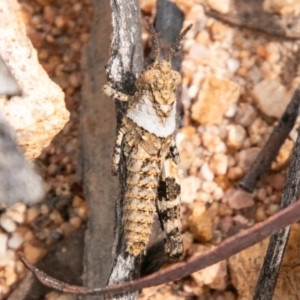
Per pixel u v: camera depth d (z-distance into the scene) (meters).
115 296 0.19
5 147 0.20
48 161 0.22
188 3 0.23
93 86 0.22
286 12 0.22
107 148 0.21
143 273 0.20
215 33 0.23
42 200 0.21
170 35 0.21
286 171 0.21
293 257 0.20
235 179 0.22
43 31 0.23
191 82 0.22
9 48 0.19
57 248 0.21
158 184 0.20
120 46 0.19
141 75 0.19
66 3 0.23
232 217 0.21
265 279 0.19
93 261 0.21
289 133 0.21
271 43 0.22
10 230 0.21
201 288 0.21
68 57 0.23
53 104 0.20
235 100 0.22
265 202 0.21
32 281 0.21
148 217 0.19
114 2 0.19
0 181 0.21
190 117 0.22
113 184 0.21
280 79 0.22
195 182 0.22
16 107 0.19
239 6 0.22
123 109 0.20
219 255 0.17
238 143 0.22
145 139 0.19
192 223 0.21
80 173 0.22
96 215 0.21
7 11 0.19
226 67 0.22
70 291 0.18
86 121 0.22
